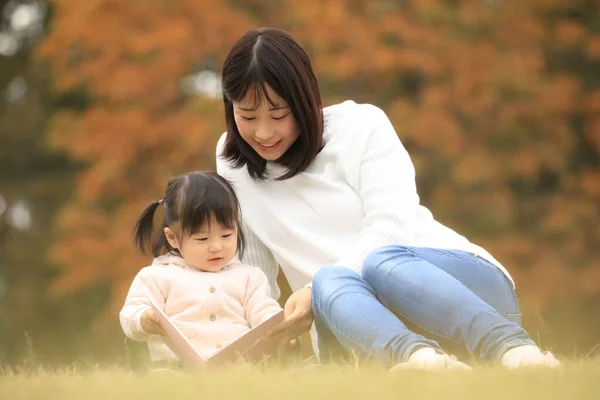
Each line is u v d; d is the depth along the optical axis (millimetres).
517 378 4414
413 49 20594
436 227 6609
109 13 21203
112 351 17703
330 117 6867
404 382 4379
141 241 7238
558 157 20922
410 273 5613
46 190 26234
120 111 20844
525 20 21734
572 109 21312
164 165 20484
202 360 5621
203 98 20125
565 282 19719
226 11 20812
